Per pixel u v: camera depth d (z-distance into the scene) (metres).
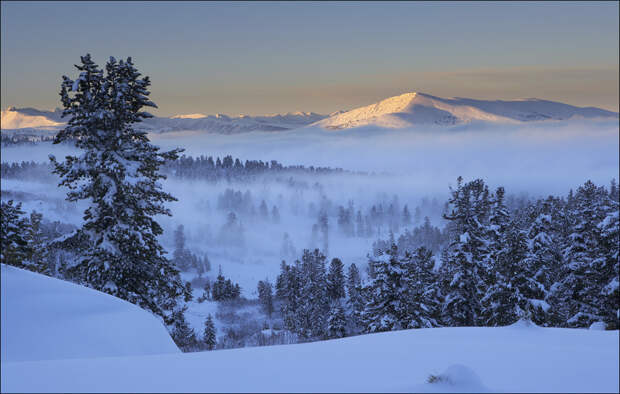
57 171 18.06
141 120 19.36
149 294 19.81
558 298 28.56
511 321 25.45
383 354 7.75
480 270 29.16
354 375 6.11
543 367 6.50
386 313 29.41
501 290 25.78
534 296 25.45
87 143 18.53
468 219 29.84
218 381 5.81
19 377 5.98
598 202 27.70
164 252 20.16
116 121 18.61
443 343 8.84
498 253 26.72
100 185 18.30
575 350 7.69
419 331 10.63
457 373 5.36
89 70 18.25
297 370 6.41
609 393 5.32
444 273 34.00
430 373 6.16
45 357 9.34
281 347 8.66
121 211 18.66
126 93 18.69
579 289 27.50
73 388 5.50
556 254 29.58
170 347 12.18
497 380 5.84
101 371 6.31
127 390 5.43
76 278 19.14
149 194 19.12
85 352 9.98
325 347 8.68
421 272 34.56
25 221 19.56
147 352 11.25
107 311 12.06
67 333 10.38
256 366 6.70
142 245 18.55
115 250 18.38
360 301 58.44
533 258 25.39
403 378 5.90
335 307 55.62
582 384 5.64
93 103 18.19
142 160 19.28
